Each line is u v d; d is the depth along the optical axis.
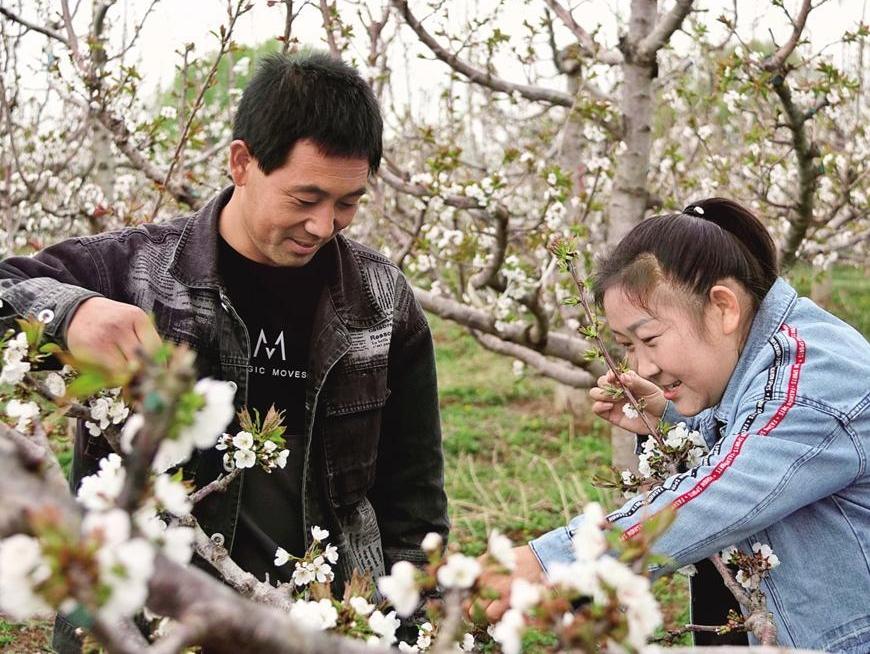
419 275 7.09
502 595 1.54
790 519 1.82
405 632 2.29
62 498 0.75
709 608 2.16
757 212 5.78
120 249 2.08
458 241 5.17
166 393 0.71
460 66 4.85
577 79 6.12
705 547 1.66
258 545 2.15
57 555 0.67
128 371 0.77
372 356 2.24
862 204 6.24
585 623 0.89
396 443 2.43
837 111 6.46
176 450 0.79
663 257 1.85
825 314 1.94
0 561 0.68
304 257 2.01
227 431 2.10
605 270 1.96
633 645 0.88
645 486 2.04
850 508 1.79
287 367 2.17
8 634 3.67
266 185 1.90
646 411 2.28
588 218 6.66
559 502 5.93
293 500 2.19
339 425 2.20
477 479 6.46
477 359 10.29
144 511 0.95
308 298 2.17
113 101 4.50
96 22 4.63
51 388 1.48
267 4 3.30
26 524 0.72
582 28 5.07
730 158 6.88
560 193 4.87
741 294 1.89
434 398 2.42
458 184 5.02
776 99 5.20
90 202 5.79
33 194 5.38
